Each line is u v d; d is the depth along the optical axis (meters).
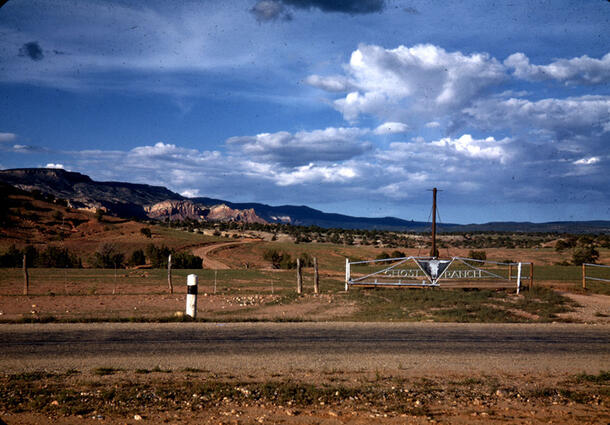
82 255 112.88
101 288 31.14
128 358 9.88
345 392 7.64
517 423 6.28
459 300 21.97
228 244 140.75
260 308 20.84
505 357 10.54
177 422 6.16
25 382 7.88
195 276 15.83
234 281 38.59
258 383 8.12
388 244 171.12
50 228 145.88
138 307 20.88
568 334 13.46
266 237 192.25
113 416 6.34
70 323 14.18
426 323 15.30
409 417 6.48
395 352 10.89
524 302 21.22
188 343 11.45
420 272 42.75
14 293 27.00
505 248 144.12
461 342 12.12
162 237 144.88
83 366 9.15
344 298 24.31
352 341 12.05
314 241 186.12
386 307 20.52
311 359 10.08
